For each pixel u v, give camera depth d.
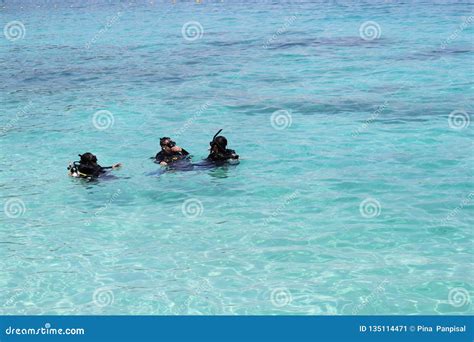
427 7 47.97
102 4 62.66
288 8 51.78
